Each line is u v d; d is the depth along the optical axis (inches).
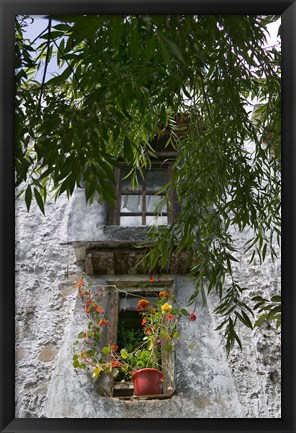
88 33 72.9
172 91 89.7
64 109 84.2
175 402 119.4
